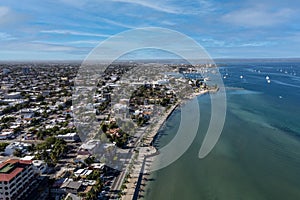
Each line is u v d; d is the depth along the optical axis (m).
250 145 71.50
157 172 55.31
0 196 41.69
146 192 48.12
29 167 46.69
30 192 45.41
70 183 47.00
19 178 43.75
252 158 63.38
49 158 58.97
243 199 46.75
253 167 58.81
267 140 75.50
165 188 49.53
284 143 73.25
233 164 60.06
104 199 44.41
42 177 50.34
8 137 77.50
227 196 47.59
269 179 53.69
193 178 53.47
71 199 41.66
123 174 52.91
